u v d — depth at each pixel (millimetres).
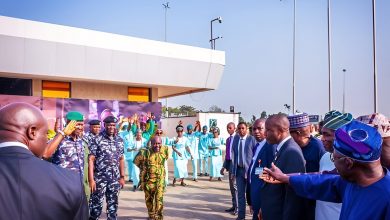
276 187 3219
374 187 1645
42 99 12203
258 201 3664
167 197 8016
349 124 1783
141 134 10203
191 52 14727
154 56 13688
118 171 5414
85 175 4918
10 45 10844
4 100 11539
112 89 14227
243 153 5863
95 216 5184
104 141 5270
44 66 11516
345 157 1680
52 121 12375
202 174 12305
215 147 10586
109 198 5305
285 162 3111
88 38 12242
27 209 1368
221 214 6410
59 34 11680
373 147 1612
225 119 30062
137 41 13320
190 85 14945
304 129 3490
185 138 10070
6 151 1478
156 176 5645
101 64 12578
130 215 6301
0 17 10656
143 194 8414
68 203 1474
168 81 14297
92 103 13211
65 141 4664
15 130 1543
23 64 11156
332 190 2270
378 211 1594
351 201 1748
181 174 9773
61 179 1503
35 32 11250
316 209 2973
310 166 3451
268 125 3301
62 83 13172
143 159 5691
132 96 14734
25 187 1391
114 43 12773
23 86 12391
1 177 1381
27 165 1450
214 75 15633
